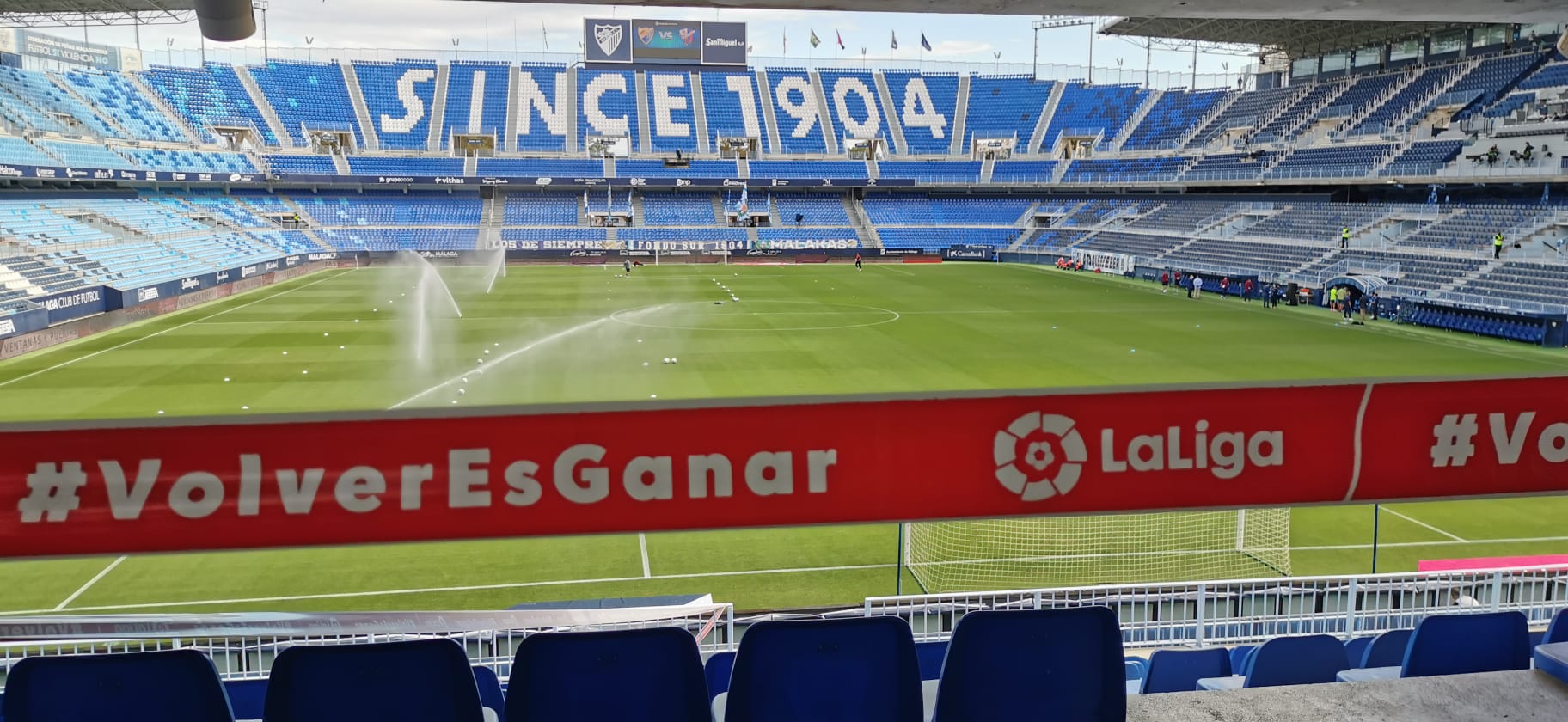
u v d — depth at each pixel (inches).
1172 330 1466.5
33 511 148.7
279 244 2433.6
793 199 3073.3
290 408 915.4
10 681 151.9
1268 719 162.1
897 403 164.9
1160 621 384.5
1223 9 272.2
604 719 166.1
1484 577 408.8
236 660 350.0
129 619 237.3
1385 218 2005.4
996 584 550.6
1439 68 2220.7
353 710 158.9
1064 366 1158.3
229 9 223.5
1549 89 1909.4
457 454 156.4
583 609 283.4
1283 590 405.4
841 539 628.1
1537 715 160.2
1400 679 172.9
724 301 1813.5
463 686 161.0
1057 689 169.6
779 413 162.1
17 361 1169.4
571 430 158.2
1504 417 180.5
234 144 2773.1
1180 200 2827.3
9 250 1579.7
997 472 168.7
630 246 2768.2
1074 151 3120.1
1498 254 1642.5
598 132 2992.1
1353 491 178.7
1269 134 2534.5
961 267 2659.9
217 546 153.2
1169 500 174.9
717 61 3139.8
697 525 162.9
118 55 2952.8
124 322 1471.5
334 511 155.2
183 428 150.1
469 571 578.6
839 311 1669.5
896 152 3097.9
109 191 2222.0
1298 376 1098.1
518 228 2787.9
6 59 2338.8
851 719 169.8
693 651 166.1
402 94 2974.9
